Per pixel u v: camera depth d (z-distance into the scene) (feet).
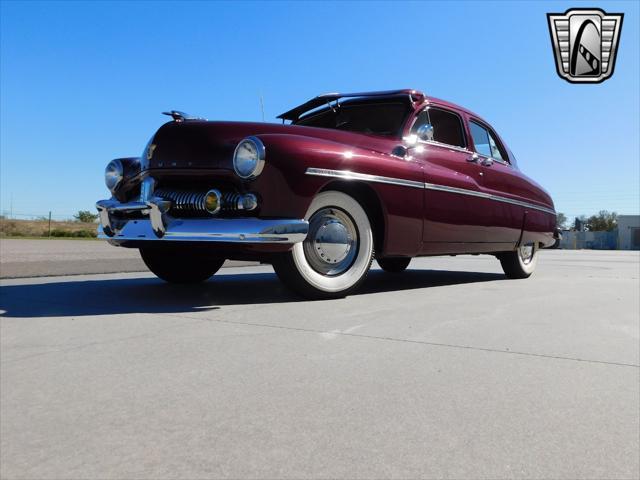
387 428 3.98
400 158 11.49
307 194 9.48
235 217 9.41
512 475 3.27
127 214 10.68
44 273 15.08
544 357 6.15
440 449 3.63
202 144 9.78
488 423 4.11
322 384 5.00
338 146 10.25
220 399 4.57
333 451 3.58
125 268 17.20
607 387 5.05
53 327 7.47
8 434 3.84
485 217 13.84
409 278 16.25
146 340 6.72
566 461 3.48
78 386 4.90
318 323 7.91
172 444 3.67
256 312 8.82
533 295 11.88
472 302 10.53
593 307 10.15
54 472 3.26
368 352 6.23
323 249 10.16
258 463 3.39
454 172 12.96
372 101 13.14
